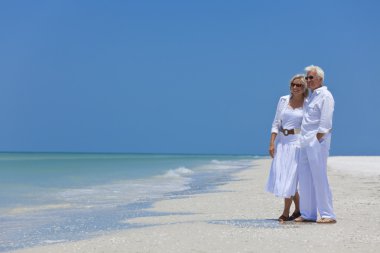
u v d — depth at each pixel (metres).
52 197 13.33
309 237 6.36
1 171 28.19
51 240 6.98
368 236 6.41
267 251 5.50
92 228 8.02
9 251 6.17
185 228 7.27
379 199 11.25
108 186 17.42
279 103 8.10
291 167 7.90
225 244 5.95
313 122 7.76
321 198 7.75
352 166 33.03
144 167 36.34
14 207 11.05
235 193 13.91
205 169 34.06
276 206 10.45
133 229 7.38
